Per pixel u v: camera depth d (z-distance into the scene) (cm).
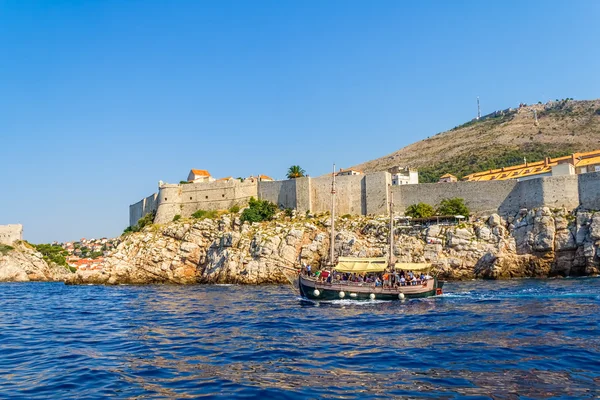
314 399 1538
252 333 2884
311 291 4925
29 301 5894
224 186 11706
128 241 10644
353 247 8650
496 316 3303
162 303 5131
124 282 10038
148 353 2327
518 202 8650
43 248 15712
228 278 9081
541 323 2914
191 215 11588
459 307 3947
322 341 2566
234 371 1927
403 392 1588
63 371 1998
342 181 10450
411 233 8619
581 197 8112
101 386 1748
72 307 4931
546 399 1487
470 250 8144
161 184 12119
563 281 6756
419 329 2888
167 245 10156
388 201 9881
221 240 9631
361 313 3794
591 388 1590
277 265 8844
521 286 6056
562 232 7806
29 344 2691
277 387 1678
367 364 1992
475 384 1658
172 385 1738
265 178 13362
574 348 2178
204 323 3388
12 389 1745
